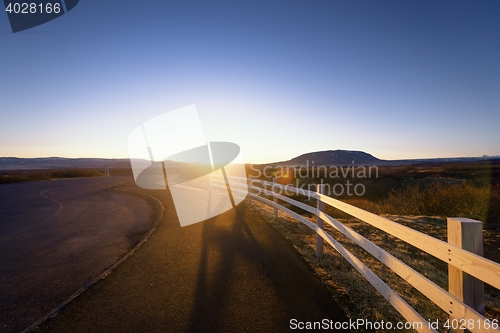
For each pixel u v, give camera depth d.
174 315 3.37
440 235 7.75
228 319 3.26
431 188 13.73
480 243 2.02
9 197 16.28
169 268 4.88
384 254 3.04
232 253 5.61
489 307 3.96
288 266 4.87
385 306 3.55
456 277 2.08
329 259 5.24
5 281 4.68
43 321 3.30
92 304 3.66
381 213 11.41
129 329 3.11
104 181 27.30
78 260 5.63
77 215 10.60
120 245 6.63
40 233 8.02
